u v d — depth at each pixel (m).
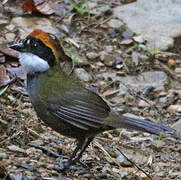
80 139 10.38
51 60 10.33
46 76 10.29
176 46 15.40
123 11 16.08
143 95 13.73
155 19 15.99
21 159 10.16
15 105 12.02
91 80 13.73
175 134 12.52
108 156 11.32
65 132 10.38
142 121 10.02
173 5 16.62
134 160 11.52
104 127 10.12
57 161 10.55
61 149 11.03
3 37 13.82
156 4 16.53
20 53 10.38
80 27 15.15
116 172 10.81
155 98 13.77
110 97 13.50
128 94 13.63
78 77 13.63
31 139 11.12
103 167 10.81
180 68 14.79
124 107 13.25
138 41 15.17
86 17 15.54
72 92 10.19
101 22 15.52
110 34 15.25
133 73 14.34
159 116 13.20
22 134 11.05
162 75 14.39
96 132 10.23
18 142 10.87
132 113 13.09
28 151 10.57
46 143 11.12
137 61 14.61
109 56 14.48
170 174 11.16
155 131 9.80
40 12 14.98
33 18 14.89
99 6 15.98
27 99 12.30
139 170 11.12
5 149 10.46
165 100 13.73
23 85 12.60
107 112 10.14
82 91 10.25
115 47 14.95
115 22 15.60
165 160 11.75
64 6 15.55
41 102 10.20
